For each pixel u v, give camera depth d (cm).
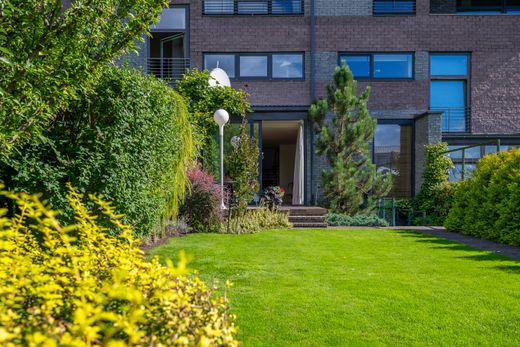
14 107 318
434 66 1418
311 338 305
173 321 156
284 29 1407
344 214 1116
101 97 502
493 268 532
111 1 383
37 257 232
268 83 1404
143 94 558
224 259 589
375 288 434
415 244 739
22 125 346
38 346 118
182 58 1416
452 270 520
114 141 500
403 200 1297
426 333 315
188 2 1401
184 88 1251
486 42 1410
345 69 1165
